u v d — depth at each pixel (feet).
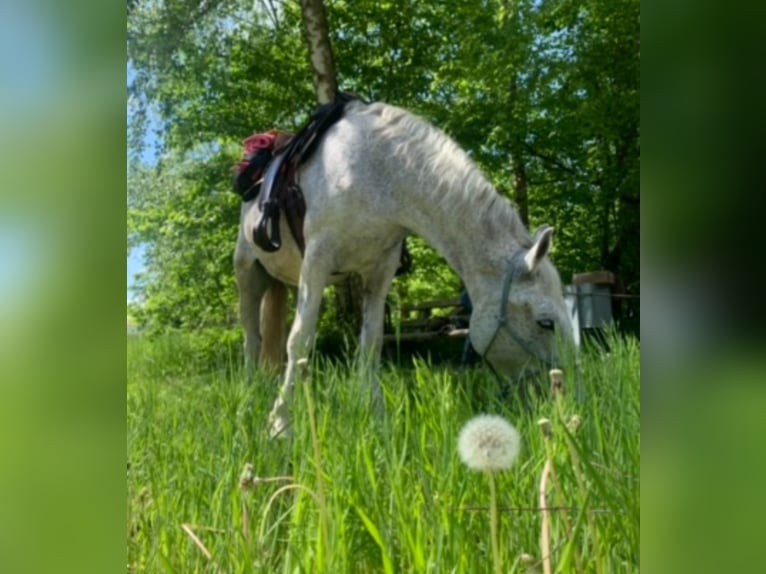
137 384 11.50
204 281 33.88
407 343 29.84
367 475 5.68
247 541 4.54
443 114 34.42
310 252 12.76
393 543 5.06
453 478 5.06
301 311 12.69
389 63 35.04
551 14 30.78
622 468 5.23
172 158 34.35
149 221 34.30
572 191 36.19
